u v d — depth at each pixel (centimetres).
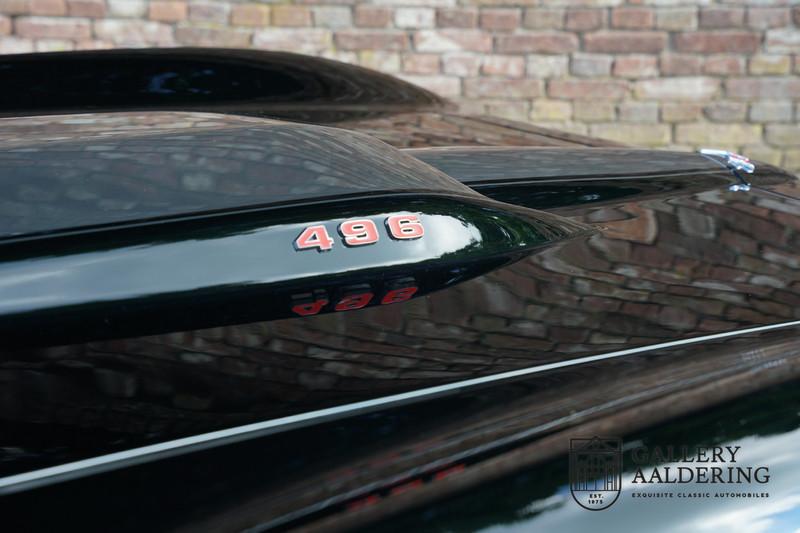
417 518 42
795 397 51
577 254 68
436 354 53
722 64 288
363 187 52
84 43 266
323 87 118
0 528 40
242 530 40
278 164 51
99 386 48
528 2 282
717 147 295
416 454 45
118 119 57
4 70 111
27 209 45
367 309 56
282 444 46
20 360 48
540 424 47
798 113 292
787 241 77
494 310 58
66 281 43
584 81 288
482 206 57
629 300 63
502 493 43
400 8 279
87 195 46
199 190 48
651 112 291
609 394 50
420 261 51
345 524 41
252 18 274
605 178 84
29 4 260
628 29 285
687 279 67
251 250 47
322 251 49
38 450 44
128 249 45
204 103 113
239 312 51
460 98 287
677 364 54
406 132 105
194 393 48
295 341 53
